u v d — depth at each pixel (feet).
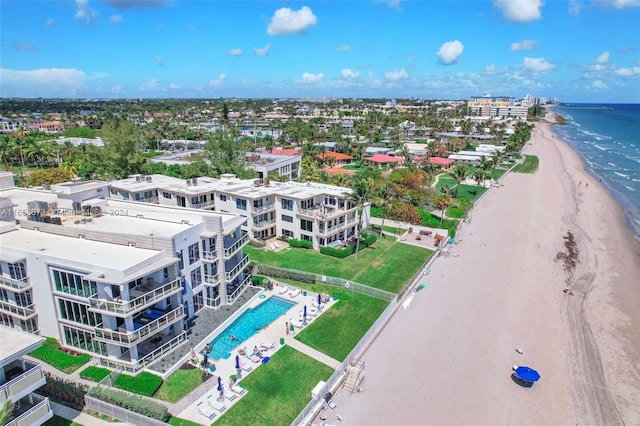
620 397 114.83
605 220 286.05
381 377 117.80
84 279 107.24
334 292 166.30
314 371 117.29
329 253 204.64
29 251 118.21
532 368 125.08
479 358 128.57
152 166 341.41
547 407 109.40
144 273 111.24
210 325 136.87
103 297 110.22
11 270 122.21
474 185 383.24
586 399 113.39
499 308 159.94
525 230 258.16
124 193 229.86
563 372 124.16
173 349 122.62
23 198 185.57
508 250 223.10
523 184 395.14
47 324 121.70
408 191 291.17
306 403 104.68
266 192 220.43
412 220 262.67
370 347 131.85
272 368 117.60
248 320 144.66
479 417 104.53
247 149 322.34
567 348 136.26
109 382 105.81
